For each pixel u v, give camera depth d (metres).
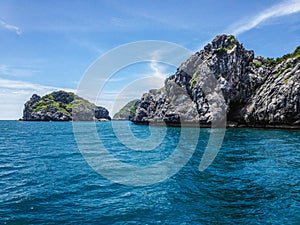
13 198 9.70
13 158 19.44
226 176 12.96
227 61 55.53
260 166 15.18
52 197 9.88
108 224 7.41
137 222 7.57
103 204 9.10
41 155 20.88
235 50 55.47
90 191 10.70
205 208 8.65
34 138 37.97
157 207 8.79
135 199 9.65
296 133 37.97
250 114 52.31
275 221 7.50
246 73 56.53
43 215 8.06
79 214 8.16
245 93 55.84
